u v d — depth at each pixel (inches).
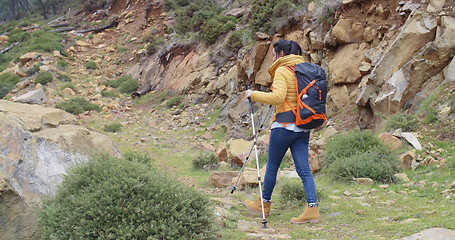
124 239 115.6
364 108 402.3
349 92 466.3
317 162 308.5
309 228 150.4
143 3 1544.0
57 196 135.9
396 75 368.5
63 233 121.1
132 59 1245.1
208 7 1035.9
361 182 246.7
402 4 438.6
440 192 196.7
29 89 915.4
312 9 556.1
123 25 1497.3
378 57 438.9
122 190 128.8
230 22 869.2
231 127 596.1
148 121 722.2
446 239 111.0
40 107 199.5
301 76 153.5
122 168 139.5
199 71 839.7
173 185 137.7
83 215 122.2
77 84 1005.2
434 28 370.3
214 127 634.8
